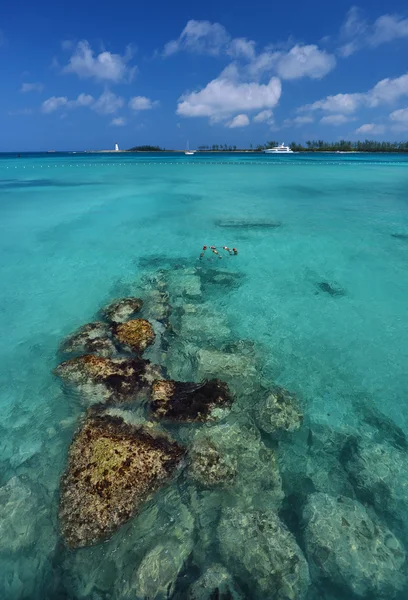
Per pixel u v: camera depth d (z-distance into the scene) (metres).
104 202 22.59
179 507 4.70
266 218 18.58
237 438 5.59
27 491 4.89
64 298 10.20
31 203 21.98
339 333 8.65
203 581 3.94
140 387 6.29
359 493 4.96
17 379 7.04
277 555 4.18
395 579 4.04
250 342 8.11
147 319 8.59
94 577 4.07
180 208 21.05
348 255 13.30
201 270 12.03
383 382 7.11
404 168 45.56
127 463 4.82
